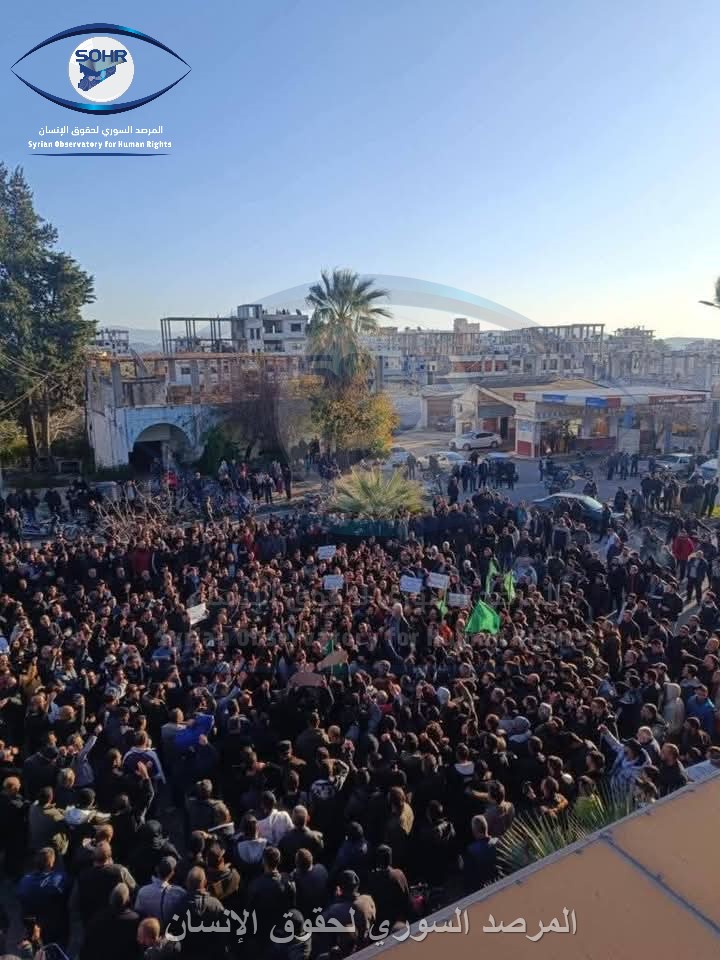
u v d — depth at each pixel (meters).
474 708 7.75
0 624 10.73
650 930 2.02
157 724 7.96
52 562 13.80
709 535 16.36
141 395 29.12
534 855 5.21
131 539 15.48
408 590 11.13
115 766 6.61
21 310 38.31
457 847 6.30
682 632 9.52
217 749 7.27
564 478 23.75
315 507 16.39
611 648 9.45
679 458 24.25
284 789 6.78
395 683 8.26
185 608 10.86
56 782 6.54
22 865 6.48
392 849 5.74
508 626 10.08
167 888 4.88
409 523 15.70
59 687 8.21
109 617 10.55
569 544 15.94
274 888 5.00
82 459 37.56
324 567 12.89
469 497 23.28
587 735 7.25
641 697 7.98
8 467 39.16
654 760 6.41
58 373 39.59
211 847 5.30
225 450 22.11
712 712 7.64
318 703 8.11
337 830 6.29
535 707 7.50
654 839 2.40
